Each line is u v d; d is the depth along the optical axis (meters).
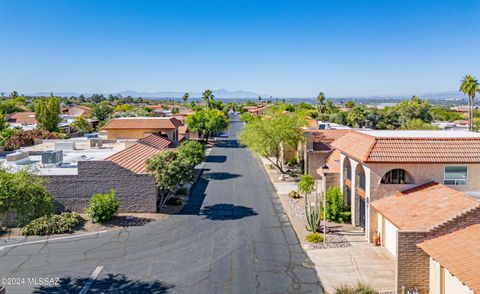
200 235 25.66
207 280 19.41
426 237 17.42
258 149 45.50
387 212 21.56
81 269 20.58
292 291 18.23
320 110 129.62
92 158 38.03
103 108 112.62
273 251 23.02
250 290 18.39
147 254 22.55
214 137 90.81
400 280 17.56
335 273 20.05
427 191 22.48
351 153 26.12
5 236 25.00
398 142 24.28
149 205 30.08
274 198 35.66
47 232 25.48
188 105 180.38
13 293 18.06
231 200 34.75
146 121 58.88
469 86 73.00
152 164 29.83
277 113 54.75
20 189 18.17
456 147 23.91
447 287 16.34
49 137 56.31
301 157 47.66
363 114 87.38
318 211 26.77
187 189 38.75
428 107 98.31
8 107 115.44
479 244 15.82
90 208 27.30
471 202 19.34
